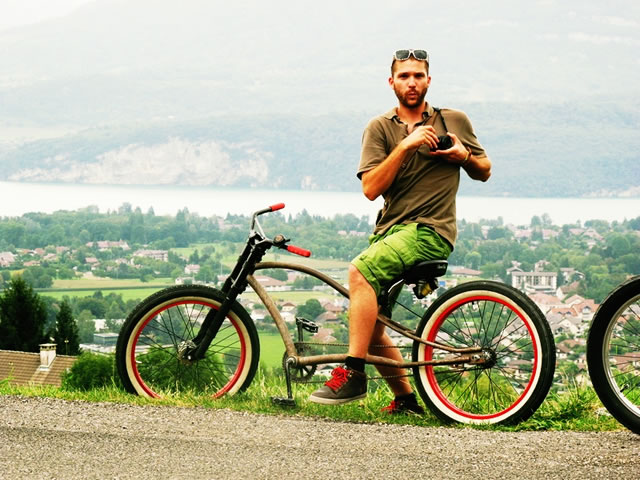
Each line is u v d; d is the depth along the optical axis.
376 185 5.36
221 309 5.86
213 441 4.57
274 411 5.42
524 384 5.27
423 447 4.51
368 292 5.36
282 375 6.27
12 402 5.41
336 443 4.58
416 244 5.32
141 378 5.90
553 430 5.08
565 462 4.25
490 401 5.38
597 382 4.84
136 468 4.11
